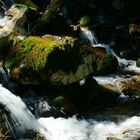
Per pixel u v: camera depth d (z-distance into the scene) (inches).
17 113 295.0
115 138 291.7
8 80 339.6
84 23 574.2
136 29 550.0
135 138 291.9
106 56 451.8
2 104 291.1
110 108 350.3
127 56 526.9
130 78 438.0
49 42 349.7
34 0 629.6
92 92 358.0
